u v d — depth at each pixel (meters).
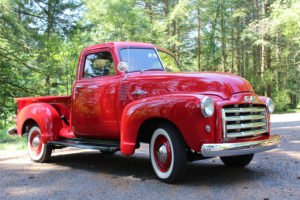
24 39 10.73
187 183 3.76
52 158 5.98
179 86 3.91
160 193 3.38
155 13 31.16
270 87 26.25
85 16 22.77
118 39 23.58
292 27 17.64
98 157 6.14
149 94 4.08
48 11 12.95
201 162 5.29
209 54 30.59
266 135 4.11
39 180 4.15
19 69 12.00
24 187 3.80
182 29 28.91
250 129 3.85
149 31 26.22
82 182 4.00
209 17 28.00
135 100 4.19
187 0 25.69
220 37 29.72
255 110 3.88
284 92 28.23
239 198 3.11
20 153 6.49
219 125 3.49
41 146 5.50
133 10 25.05
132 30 24.09
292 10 16.14
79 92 4.99
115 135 4.54
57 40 13.72
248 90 3.95
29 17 12.76
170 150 3.73
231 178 3.98
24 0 12.27
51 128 5.31
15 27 9.77
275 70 27.47
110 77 4.61
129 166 5.08
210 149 3.36
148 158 5.97
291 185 3.57
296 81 38.91
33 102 5.98
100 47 4.88
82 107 4.93
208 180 3.89
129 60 4.62
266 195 3.20
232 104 3.61
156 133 3.93
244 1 29.81
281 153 5.89
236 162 4.65
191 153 3.97
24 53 11.69
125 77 4.38
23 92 12.06
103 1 23.45
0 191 3.63
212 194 3.27
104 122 4.59
